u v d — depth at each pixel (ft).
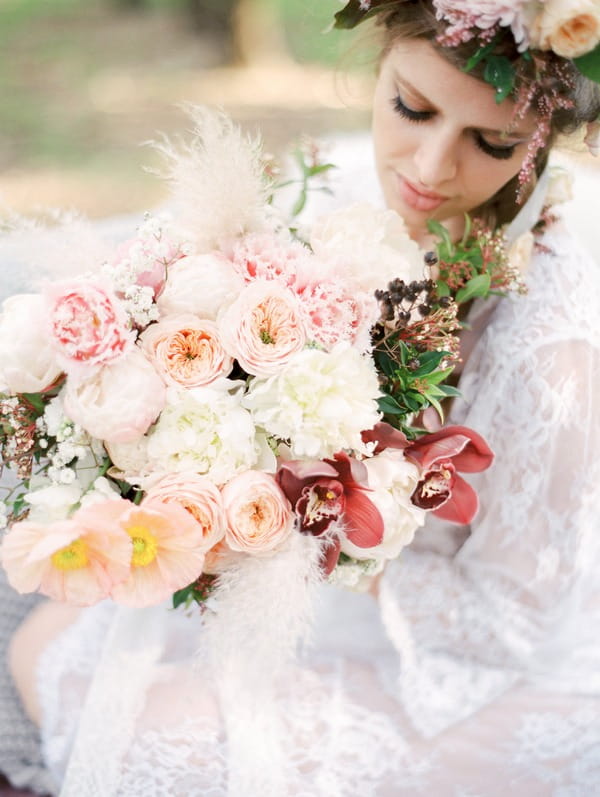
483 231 5.31
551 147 5.35
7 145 20.12
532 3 4.44
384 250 4.48
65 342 3.83
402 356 4.31
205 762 4.81
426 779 4.84
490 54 4.68
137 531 3.78
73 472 4.05
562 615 5.28
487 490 5.33
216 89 24.06
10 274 5.56
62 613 5.69
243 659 4.36
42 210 4.80
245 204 4.33
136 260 4.10
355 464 3.92
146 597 3.88
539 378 5.18
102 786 4.78
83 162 19.34
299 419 3.85
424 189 5.34
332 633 5.43
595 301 5.55
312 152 5.10
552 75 4.71
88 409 3.83
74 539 3.56
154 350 3.99
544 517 5.21
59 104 22.54
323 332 4.06
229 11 26.17
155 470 3.96
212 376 3.95
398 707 5.07
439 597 5.32
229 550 4.12
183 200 4.39
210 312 4.09
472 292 4.89
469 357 5.51
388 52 5.28
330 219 4.52
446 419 5.53
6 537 3.78
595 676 5.26
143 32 27.55
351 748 4.88
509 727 5.02
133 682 5.03
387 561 5.48
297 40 25.89
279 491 3.89
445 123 5.03
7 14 27.53
